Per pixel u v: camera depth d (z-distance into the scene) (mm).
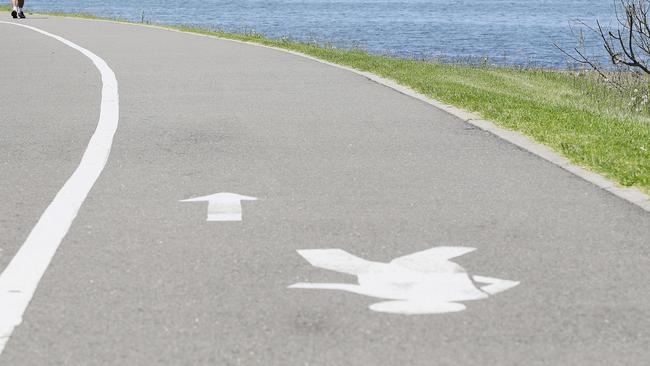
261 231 8680
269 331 6332
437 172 11273
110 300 6898
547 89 25641
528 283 7270
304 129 14312
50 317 6574
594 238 8477
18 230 8742
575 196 10086
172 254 7980
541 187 10500
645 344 6121
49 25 42406
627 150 12695
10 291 7094
